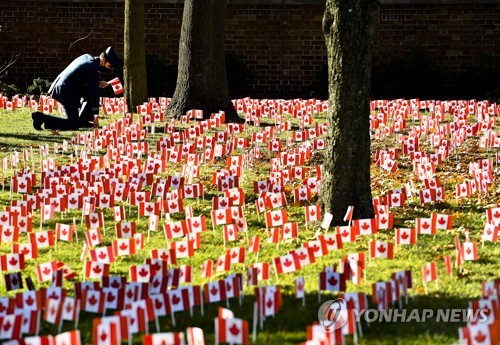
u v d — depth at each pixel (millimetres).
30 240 8312
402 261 8117
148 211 9930
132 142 15328
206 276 7090
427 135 15805
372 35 9500
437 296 7008
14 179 11211
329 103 9734
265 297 6039
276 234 8586
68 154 14633
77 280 7668
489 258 8227
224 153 13633
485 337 4992
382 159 12992
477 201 10891
